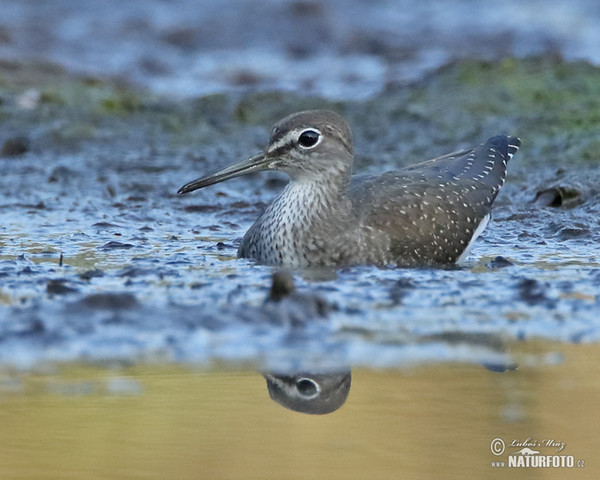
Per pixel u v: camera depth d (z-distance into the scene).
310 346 9.16
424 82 24.09
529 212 15.30
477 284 11.30
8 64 25.31
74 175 18.11
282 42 35.72
